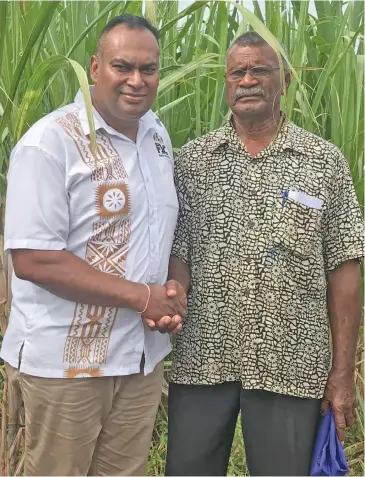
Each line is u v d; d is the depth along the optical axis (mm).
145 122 1637
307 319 1629
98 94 1528
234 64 1589
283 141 1614
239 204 1622
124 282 1512
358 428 2326
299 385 1633
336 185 1614
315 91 2336
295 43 2176
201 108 2264
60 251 1467
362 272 2236
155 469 2217
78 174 1480
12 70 1932
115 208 1512
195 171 1669
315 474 1667
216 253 1639
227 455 1764
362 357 2273
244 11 1571
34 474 1665
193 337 1679
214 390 1699
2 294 1952
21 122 1693
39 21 1621
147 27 1514
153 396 1702
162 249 1599
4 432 1985
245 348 1630
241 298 1627
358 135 2184
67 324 1535
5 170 2037
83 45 1993
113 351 1572
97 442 1721
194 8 1741
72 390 1557
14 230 1460
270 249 1599
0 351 1671
